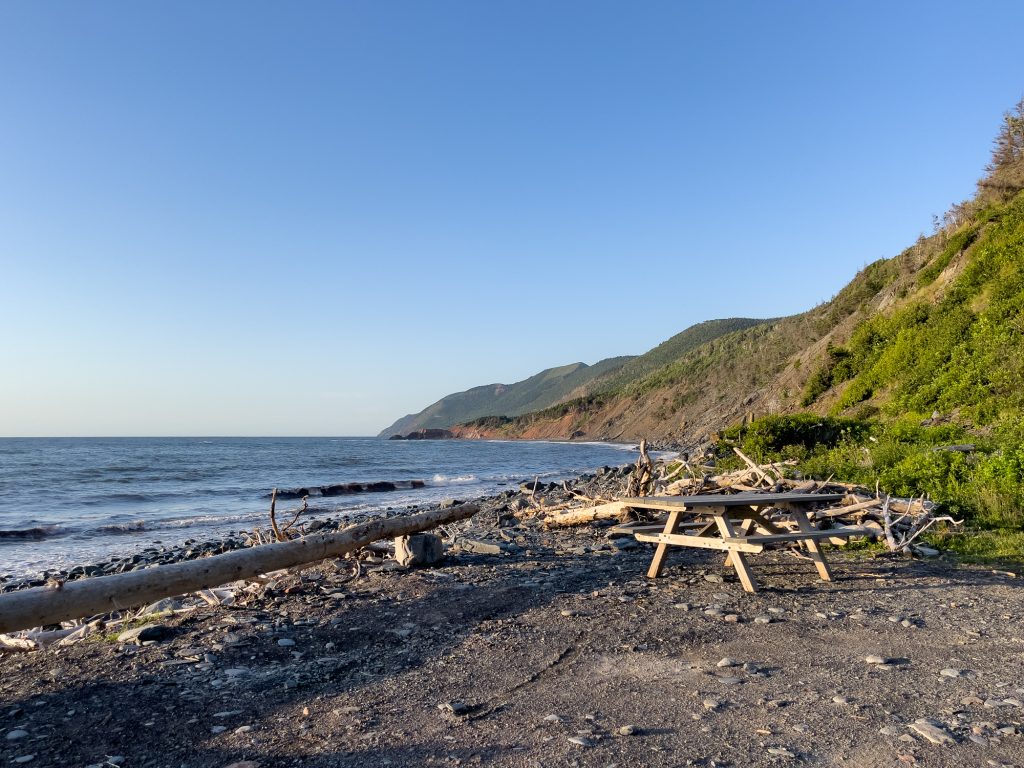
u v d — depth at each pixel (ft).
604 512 35.86
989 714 11.62
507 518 43.91
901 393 83.30
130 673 14.67
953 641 15.79
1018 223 86.43
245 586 23.11
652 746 10.67
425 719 12.00
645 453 40.37
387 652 15.98
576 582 23.13
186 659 15.55
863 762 10.00
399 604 20.34
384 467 172.04
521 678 14.05
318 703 12.89
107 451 270.26
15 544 55.16
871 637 16.24
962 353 76.59
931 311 95.45
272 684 13.98
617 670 14.35
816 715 11.73
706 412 317.01
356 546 24.27
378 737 11.28
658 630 17.11
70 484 113.70
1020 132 122.72
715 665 14.49
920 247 136.46
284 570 25.72
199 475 138.31
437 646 16.34
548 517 38.40
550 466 179.11
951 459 39.01
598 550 29.63
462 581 23.45
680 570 24.67
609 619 18.28
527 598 20.92
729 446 70.08
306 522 62.44
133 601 17.12
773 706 12.17
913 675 13.61
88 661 15.55
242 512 75.41
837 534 23.27
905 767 9.82
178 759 10.64
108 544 54.85
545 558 28.07
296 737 11.37
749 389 250.78
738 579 22.90
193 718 12.26
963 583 21.59
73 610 15.94
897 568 24.09
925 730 10.95
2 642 19.90
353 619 18.75
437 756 10.51
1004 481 32.81
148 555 47.91
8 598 15.06
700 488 38.65
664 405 440.86
